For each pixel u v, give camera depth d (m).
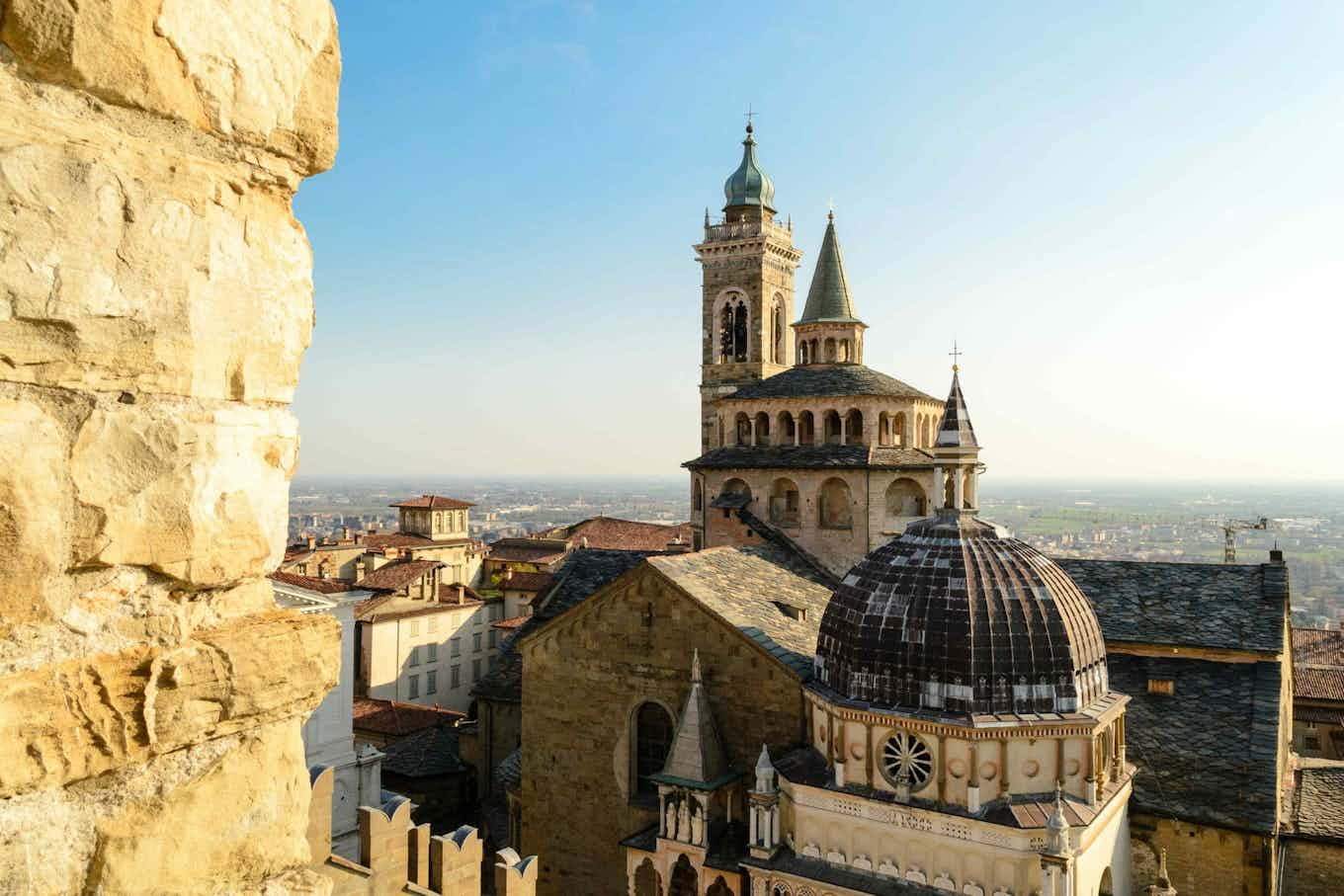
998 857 34.69
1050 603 38.16
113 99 5.39
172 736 5.66
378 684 97.12
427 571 107.56
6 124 5.00
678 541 143.75
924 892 35.66
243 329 6.14
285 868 6.36
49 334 5.11
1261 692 46.38
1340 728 83.00
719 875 39.88
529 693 48.41
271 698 6.24
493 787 68.06
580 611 46.97
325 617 6.80
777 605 49.62
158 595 5.73
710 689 43.72
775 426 65.69
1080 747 36.66
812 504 61.97
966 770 35.72
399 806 11.94
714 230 112.88
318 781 11.16
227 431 6.04
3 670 4.94
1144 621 51.72
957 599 37.97
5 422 4.91
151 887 5.53
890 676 37.72
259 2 6.14
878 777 37.28
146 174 5.54
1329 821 44.75
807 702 41.72
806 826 38.59
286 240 6.48
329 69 6.72
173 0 5.60
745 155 115.00
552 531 166.12
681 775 41.47
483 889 52.38
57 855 5.11
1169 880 41.72
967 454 41.69
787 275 116.56
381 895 11.59
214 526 5.91
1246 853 40.75
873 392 62.47
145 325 5.51
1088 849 35.75
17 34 5.00
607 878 46.09
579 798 46.94
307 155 6.58
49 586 5.10
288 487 6.58
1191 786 42.78
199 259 5.82
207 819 5.88
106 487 5.34
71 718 5.20
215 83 5.88
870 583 40.69
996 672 36.62
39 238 5.05
